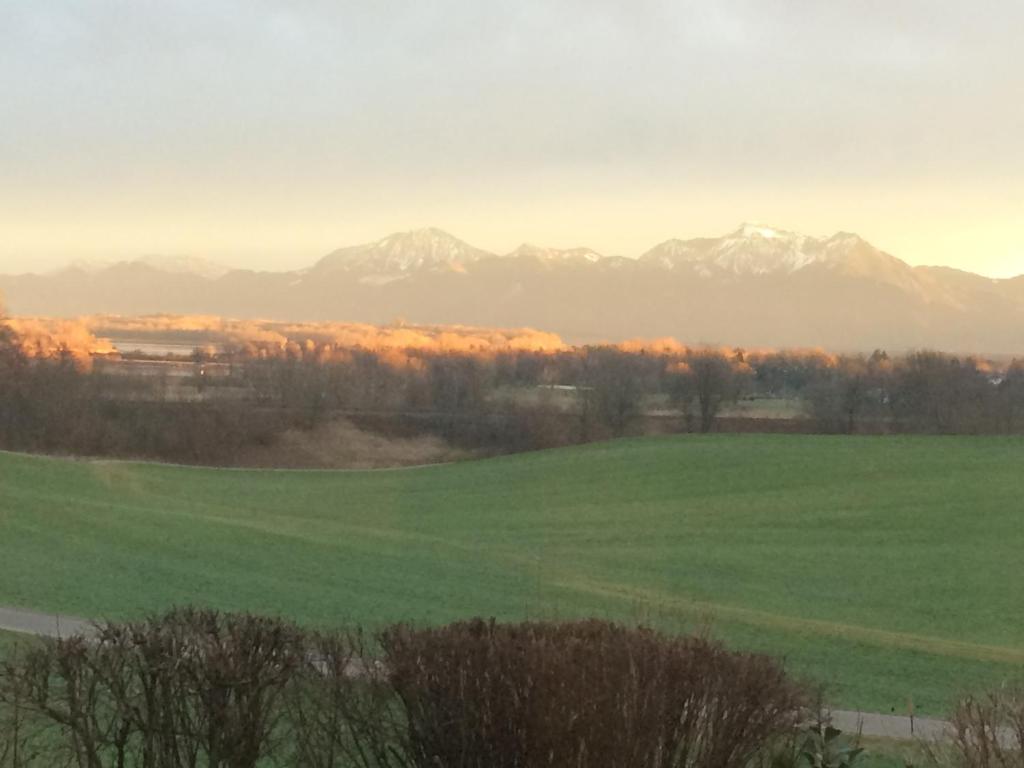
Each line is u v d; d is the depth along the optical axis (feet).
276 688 26.58
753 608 112.06
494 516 184.14
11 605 79.05
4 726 28.73
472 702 24.44
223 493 199.93
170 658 26.05
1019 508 175.83
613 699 23.99
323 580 106.22
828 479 202.90
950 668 76.28
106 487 182.60
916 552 148.36
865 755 40.70
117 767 26.78
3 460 189.98
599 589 109.91
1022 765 27.09
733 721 25.12
